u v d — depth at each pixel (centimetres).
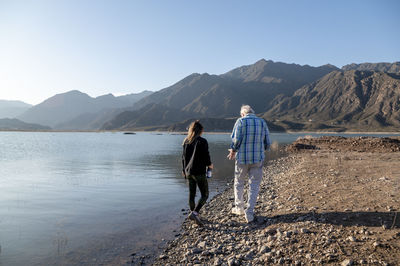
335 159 1359
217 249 416
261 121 504
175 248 453
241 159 505
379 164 1041
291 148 2691
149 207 725
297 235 410
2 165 1725
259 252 384
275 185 887
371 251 325
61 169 1531
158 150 3312
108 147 3994
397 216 417
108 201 791
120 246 468
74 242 486
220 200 788
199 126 524
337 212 479
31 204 755
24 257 423
